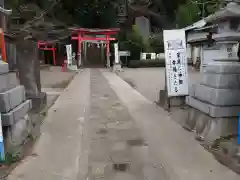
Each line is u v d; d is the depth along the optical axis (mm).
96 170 3443
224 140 4223
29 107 4719
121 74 18672
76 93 9906
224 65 4172
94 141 4559
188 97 5312
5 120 3664
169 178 3215
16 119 3924
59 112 6684
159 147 4230
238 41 4348
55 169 3436
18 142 4117
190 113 5352
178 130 5105
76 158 3797
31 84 6527
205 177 3186
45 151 4039
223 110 4242
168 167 3504
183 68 6172
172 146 4250
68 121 5820
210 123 4480
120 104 7793
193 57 17219
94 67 27484
